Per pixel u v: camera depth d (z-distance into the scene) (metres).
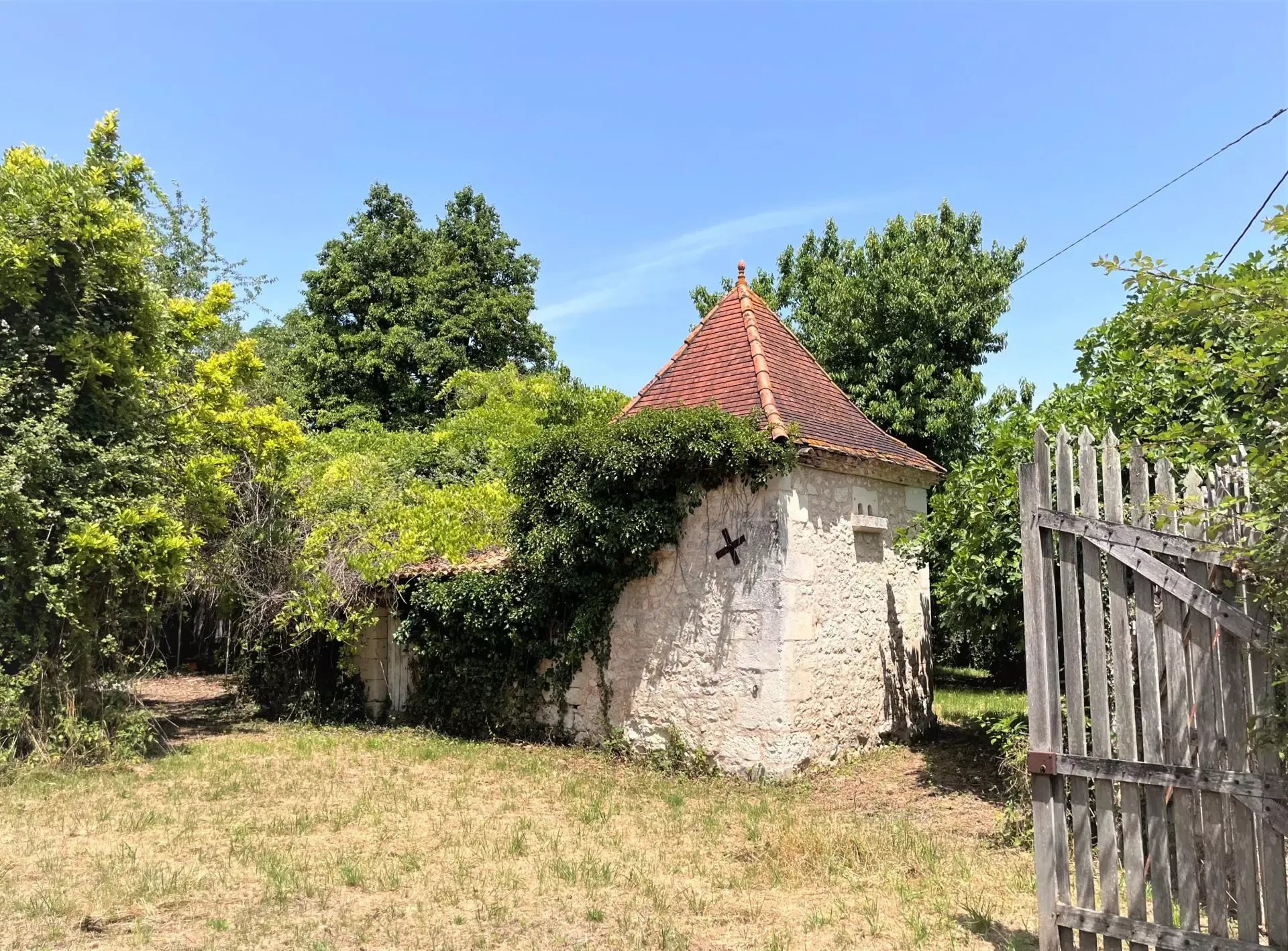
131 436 10.10
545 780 8.98
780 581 8.83
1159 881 3.80
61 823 7.29
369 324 26.00
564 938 4.91
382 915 5.23
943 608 12.58
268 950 4.72
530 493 10.50
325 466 14.06
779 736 8.69
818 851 6.36
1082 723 4.07
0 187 9.26
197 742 11.61
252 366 12.66
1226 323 3.79
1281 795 3.51
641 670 9.84
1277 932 3.53
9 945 4.75
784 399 9.98
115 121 10.89
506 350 28.05
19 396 9.04
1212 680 3.76
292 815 7.62
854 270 21.50
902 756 10.15
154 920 5.13
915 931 4.93
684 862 6.29
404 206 28.23
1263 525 3.40
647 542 9.53
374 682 13.24
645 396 11.27
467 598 11.34
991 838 6.96
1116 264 3.99
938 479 11.76
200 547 12.22
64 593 9.05
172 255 24.17
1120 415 8.37
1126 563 3.99
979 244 20.00
